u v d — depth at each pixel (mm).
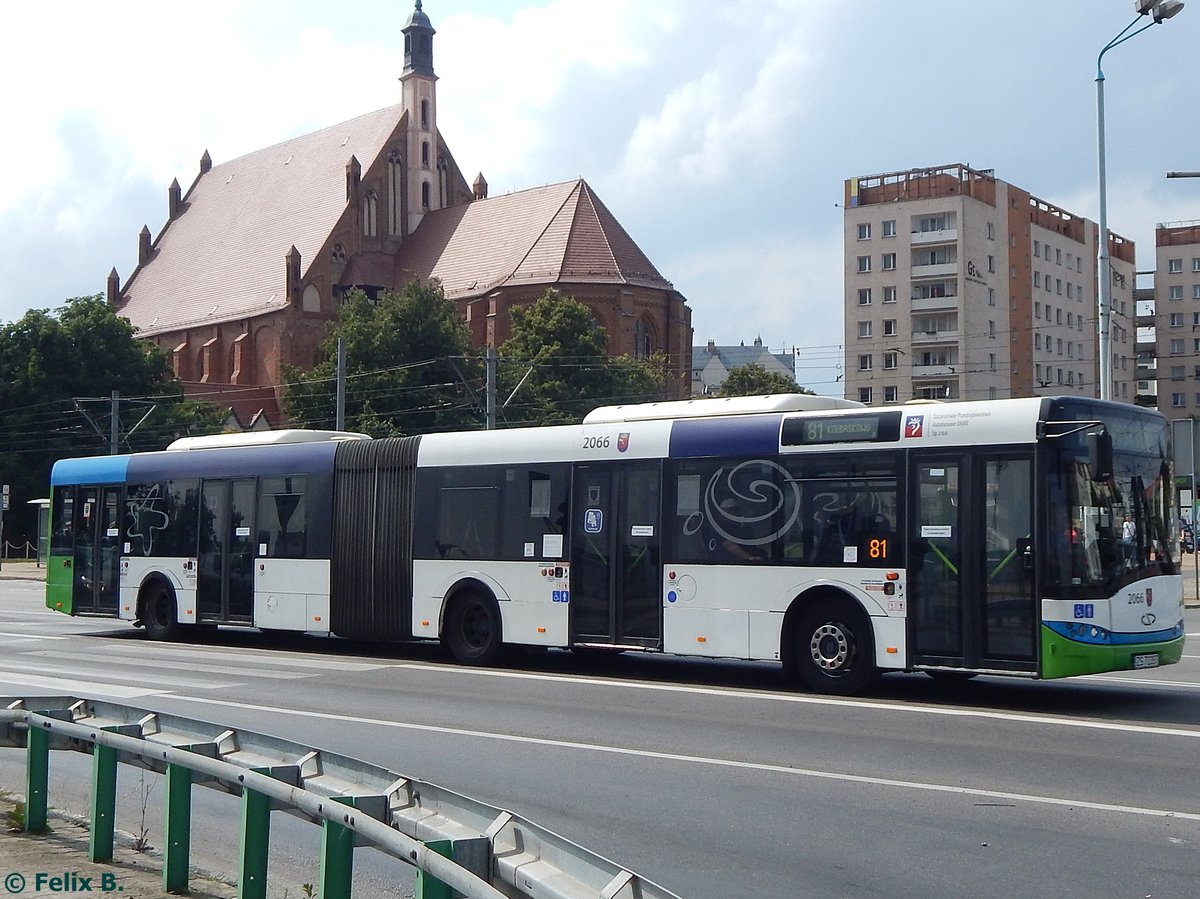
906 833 8133
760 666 17938
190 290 99250
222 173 107500
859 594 14164
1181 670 17359
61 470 24172
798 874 7258
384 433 63406
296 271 87812
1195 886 6926
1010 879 7094
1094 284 108000
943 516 13688
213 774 6387
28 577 50156
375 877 7758
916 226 93875
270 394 88562
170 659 19047
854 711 13164
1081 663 12891
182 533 21891
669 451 15844
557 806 8969
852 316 96438
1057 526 13016
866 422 14336
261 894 6195
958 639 13492
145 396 73375
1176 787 9398
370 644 21812
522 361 69062
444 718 12938
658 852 7754
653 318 82062
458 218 91250
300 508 20047
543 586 16922
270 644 21781
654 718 12820
